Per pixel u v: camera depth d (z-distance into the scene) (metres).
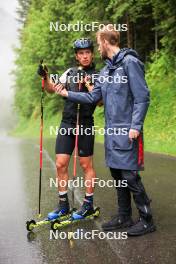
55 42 37.00
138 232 6.03
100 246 5.68
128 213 6.38
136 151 5.91
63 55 36.31
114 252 5.45
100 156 15.59
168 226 6.42
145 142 18.58
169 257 5.24
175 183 9.62
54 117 46.06
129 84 5.84
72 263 5.16
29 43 44.12
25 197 8.90
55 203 8.25
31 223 6.40
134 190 6.02
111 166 6.02
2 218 7.25
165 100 21.41
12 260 5.33
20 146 24.28
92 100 6.28
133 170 5.93
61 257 5.36
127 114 5.90
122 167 5.92
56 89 6.25
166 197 8.27
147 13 24.86
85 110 6.61
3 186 10.35
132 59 5.79
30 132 55.03
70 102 6.59
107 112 6.03
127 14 25.05
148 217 6.09
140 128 5.79
